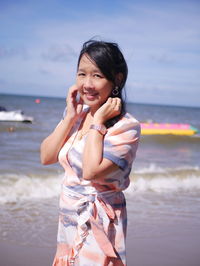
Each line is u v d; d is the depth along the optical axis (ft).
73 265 6.33
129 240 15.60
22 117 81.76
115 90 6.61
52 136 7.04
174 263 13.64
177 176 30.09
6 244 14.42
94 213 6.29
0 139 52.16
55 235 15.72
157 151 50.42
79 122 7.00
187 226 17.93
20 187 23.32
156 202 22.12
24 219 17.47
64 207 6.62
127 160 6.26
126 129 6.25
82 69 6.49
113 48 6.43
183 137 63.72
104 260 6.23
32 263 13.00
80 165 6.45
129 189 25.00
